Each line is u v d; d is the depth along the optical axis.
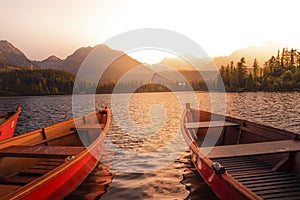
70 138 9.84
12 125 12.38
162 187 6.82
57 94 131.00
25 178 6.12
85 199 6.05
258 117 28.58
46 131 8.61
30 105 57.97
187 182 7.12
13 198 3.68
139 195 6.34
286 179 5.54
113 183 7.13
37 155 6.07
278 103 46.88
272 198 4.62
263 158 7.09
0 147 6.43
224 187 4.72
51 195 4.79
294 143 6.44
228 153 5.90
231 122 10.05
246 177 5.69
